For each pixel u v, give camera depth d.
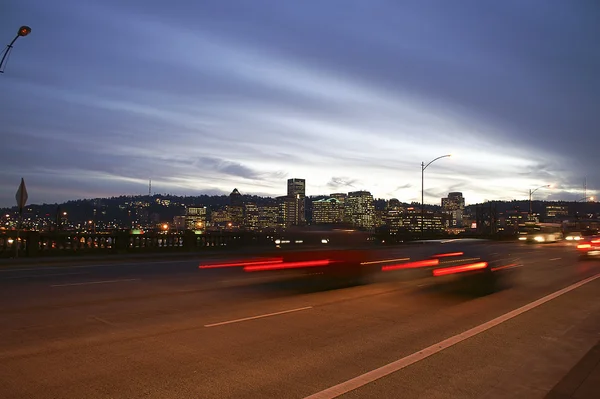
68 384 5.81
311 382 6.07
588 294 14.48
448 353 7.57
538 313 11.20
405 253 16.84
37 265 20.45
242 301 12.06
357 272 15.32
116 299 11.95
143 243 27.75
